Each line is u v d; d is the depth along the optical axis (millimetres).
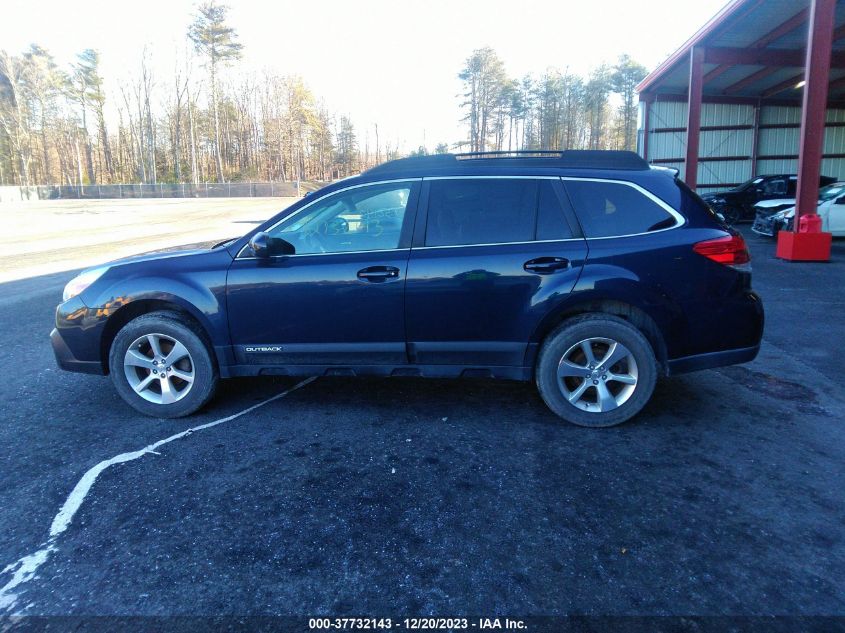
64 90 82438
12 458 3408
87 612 2143
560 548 2492
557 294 3586
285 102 87188
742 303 3613
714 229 3615
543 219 3684
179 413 3982
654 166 3906
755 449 3385
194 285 3855
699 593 2199
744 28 14930
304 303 3781
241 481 3104
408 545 2529
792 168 23375
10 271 11664
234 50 76438
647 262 3537
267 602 2189
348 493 2967
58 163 87062
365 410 4098
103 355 4051
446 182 3781
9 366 5320
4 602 2199
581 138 76875
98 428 3846
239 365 3957
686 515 2719
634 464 3229
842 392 4305
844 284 8570
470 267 3635
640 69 67938
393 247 3752
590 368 3684
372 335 3787
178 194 67125
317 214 3865
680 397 4262
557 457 3330
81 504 2889
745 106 23062
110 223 27359
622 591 2219
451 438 3609
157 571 2373
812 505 2783
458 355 3770
